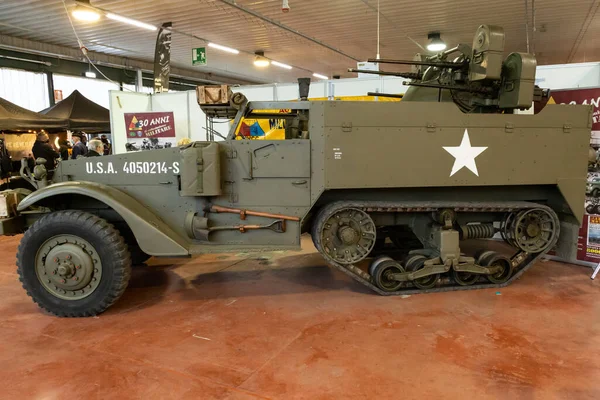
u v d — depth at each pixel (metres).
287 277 4.46
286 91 8.47
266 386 2.43
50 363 2.71
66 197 3.93
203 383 2.46
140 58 15.95
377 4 9.40
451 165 3.71
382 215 4.14
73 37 12.56
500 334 3.06
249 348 2.88
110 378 2.53
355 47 13.93
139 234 3.43
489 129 3.74
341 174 3.62
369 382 2.46
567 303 3.65
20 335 3.11
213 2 9.22
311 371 2.59
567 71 6.23
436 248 3.94
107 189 3.58
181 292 4.03
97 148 5.59
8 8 9.75
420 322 3.28
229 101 3.60
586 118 3.89
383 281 3.89
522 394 2.34
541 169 3.85
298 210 3.69
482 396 2.32
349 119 3.57
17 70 13.74
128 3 9.27
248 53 14.77
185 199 3.76
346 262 3.73
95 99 17.12
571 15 10.08
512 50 13.96
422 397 2.32
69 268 3.32
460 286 4.01
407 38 12.56
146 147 8.86
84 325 3.28
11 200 3.77
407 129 3.64
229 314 3.48
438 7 9.58
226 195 3.71
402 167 3.66
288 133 4.26
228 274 4.58
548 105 3.81
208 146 3.55
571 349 2.84
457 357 2.74
